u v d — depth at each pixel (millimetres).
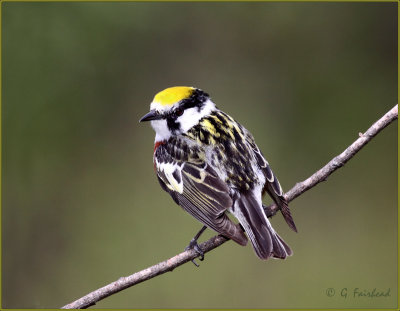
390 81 16453
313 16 16766
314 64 16734
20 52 15281
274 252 7531
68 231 14898
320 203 15320
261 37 16953
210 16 16891
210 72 16891
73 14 15664
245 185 8070
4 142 15031
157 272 7586
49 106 15523
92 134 15938
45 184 15250
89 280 14211
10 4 15250
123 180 15688
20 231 14781
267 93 16734
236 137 8562
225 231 7668
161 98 8922
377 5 16688
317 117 16312
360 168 15703
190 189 8312
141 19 16344
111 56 16203
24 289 14242
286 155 16062
